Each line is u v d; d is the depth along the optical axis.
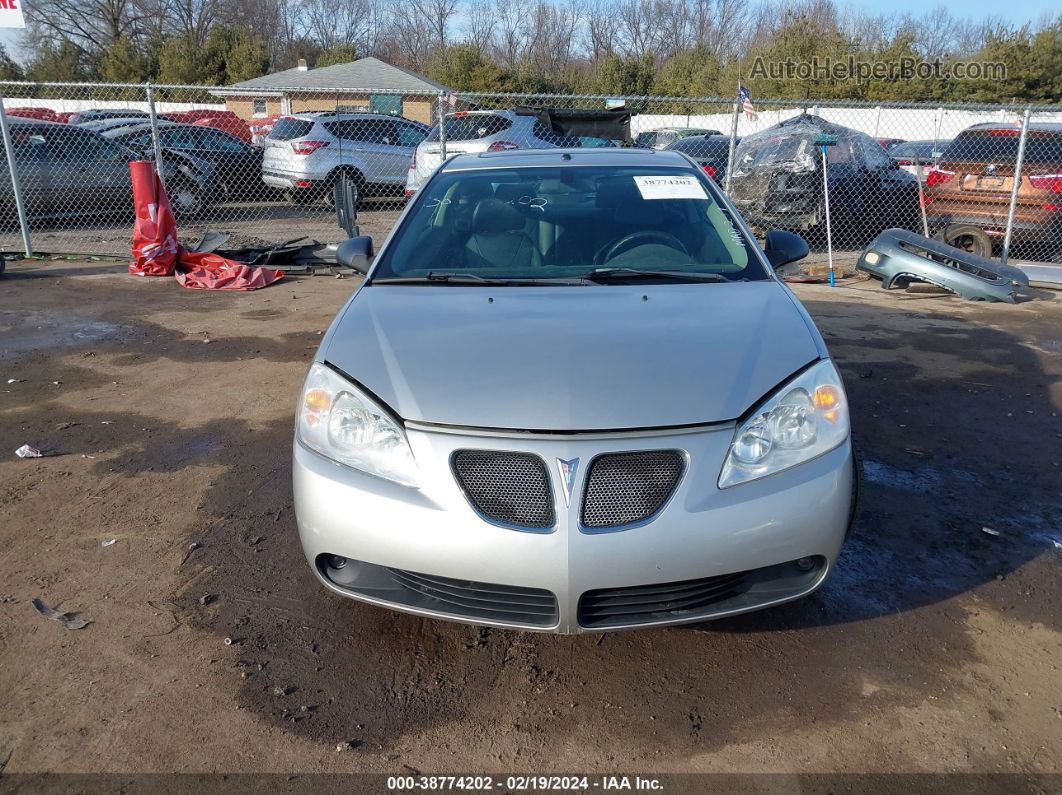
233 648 2.75
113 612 2.93
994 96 30.55
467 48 34.94
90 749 2.31
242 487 3.92
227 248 9.91
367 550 2.43
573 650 2.76
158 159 9.53
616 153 4.28
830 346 6.48
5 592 3.04
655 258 3.50
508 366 2.58
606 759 2.30
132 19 50.53
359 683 2.60
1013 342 6.66
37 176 11.74
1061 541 3.46
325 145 14.23
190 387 5.43
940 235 9.95
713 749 2.33
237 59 40.59
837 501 2.48
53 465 4.16
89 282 8.88
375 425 2.49
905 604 3.00
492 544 2.32
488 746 2.35
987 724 2.41
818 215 10.66
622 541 2.30
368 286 3.37
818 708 2.48
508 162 4.13
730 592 2.49
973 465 4.24
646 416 2.39
